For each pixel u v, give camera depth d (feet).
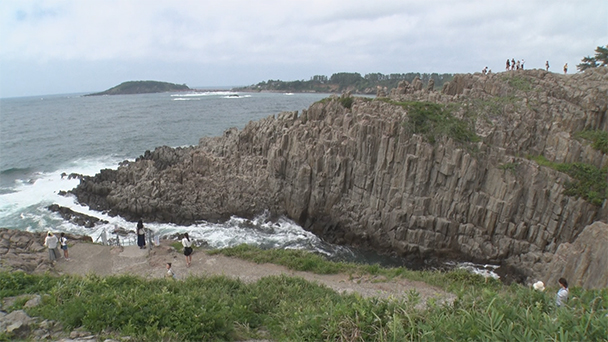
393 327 32.37
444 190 123.44
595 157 117.39
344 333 34.40
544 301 37.99
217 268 83.10
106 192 164.66
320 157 142.20
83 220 144.87
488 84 151.84
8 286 54.49
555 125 127.03
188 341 40.09
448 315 35.32
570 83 143.95
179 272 80.28
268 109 563.07
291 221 147.74
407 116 132.57
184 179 163.73
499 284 77.87
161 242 98.32
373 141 133.49
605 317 30.04
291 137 151.23
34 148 287.48
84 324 40.57
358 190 137.28
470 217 121.08
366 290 73.20
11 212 153.69
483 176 121.60
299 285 67.46
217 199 151.33
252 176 156.97
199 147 203.51
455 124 130.52
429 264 120.98
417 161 124.98
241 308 51.42
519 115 132.46
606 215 106.83
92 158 250.98
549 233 113.29
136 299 46.42
